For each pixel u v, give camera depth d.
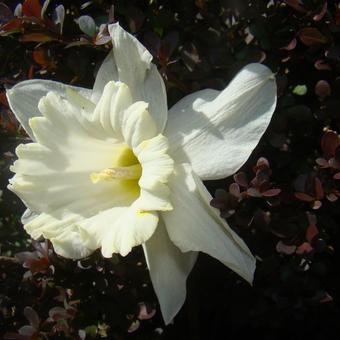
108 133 0.26
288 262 0.26
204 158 0.24
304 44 0.27
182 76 0.27
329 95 0.26
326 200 0.26
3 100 0.29
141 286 0.29
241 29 0.27
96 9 0.28
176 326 0.31
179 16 0.28
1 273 0.30
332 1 0.27
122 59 0.25
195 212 0.24
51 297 0.29
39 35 0.27
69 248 0.25
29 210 0.27
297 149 0.27
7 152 0.29
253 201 0.26
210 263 0.30
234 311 0.29
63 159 0.26
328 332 0.30
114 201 0.27
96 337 0.29
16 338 0.28
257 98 0.24
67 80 0.29
